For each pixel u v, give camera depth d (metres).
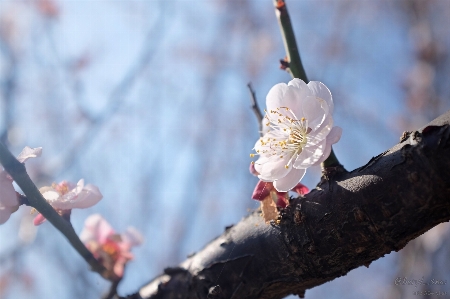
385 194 0.16
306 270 0.17
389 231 0.16
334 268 0.17
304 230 0.17
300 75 0.19
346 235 0.17
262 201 0.18
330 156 0.18
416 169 0.16
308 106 0.18
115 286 0.19
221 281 0.18
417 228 0.16
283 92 0.18
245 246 0.18
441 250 0.45
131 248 0.22
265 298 0.18
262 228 0.18
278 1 0.20
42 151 0.17
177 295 0.19
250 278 0.18
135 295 0.19
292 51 0.19
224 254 0.18
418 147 0.16
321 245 0.17
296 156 0.18
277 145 0.18
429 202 0.16
